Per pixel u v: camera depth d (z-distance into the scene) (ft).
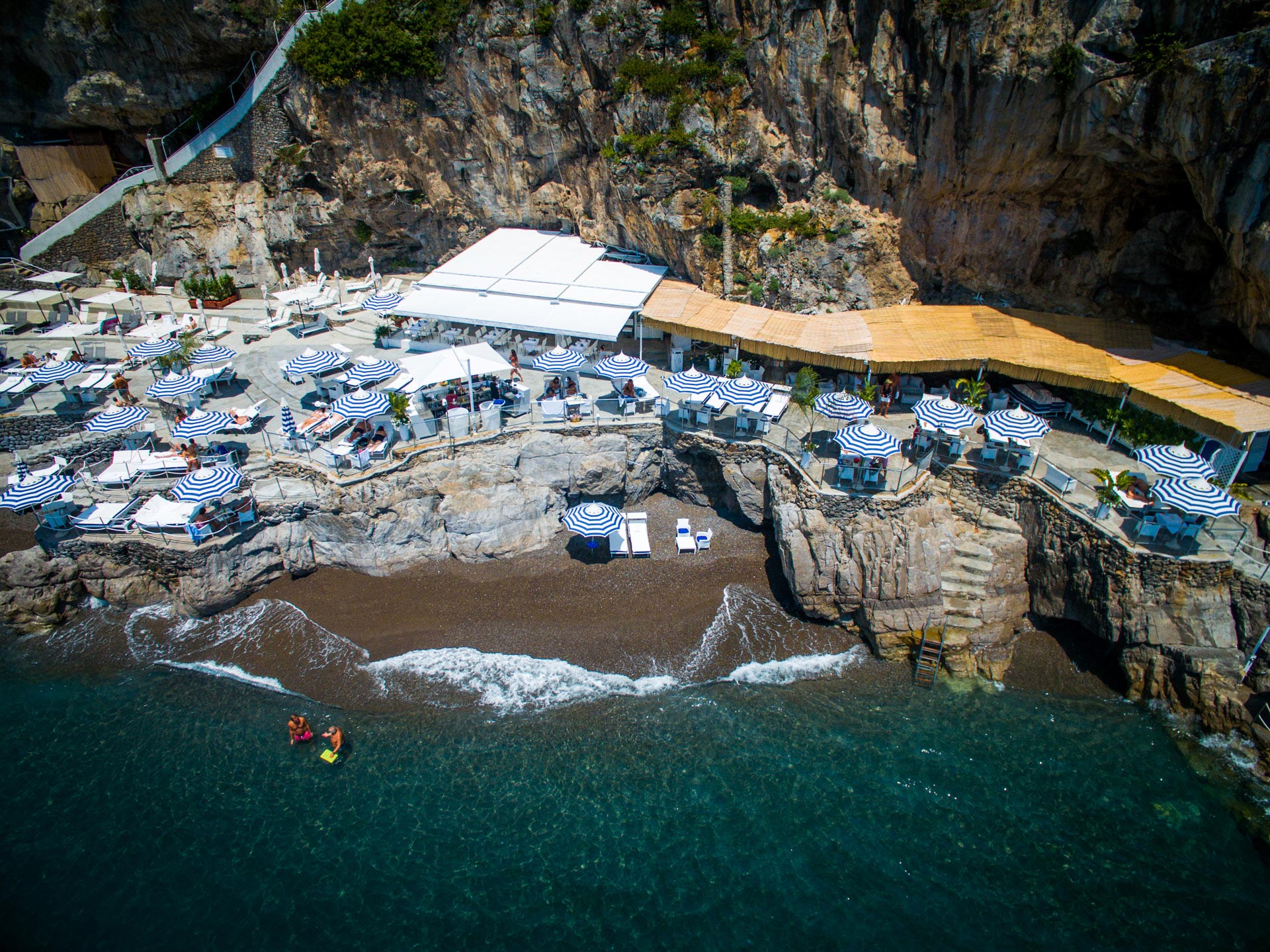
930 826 73.72
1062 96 95.96
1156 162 97.66
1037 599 93.20
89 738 81.92
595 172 133.69
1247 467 94.32
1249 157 83.56
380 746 80.69
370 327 142.31
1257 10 80.12
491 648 90.84
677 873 69.62
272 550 99.04
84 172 169.48
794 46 109.29
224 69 160.25
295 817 74.18
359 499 99.14
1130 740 81.10
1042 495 92.07
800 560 93.15
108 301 143.95
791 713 84.69
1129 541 84.38
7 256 166.81
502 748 80.53
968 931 65.41
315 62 137.28
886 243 117.80
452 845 71.87
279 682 87.92
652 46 118.52
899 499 93.20
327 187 153.58
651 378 121.08
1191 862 70.28
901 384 114.52
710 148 118.32
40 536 97.04
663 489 115.75
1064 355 102.99
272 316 145.89
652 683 87.45
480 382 116.98
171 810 74.69
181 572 95.09
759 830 73.31
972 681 87.92
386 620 94.53
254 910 66.64
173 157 158.10
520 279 129.49
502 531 102.83
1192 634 82.43
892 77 104.83
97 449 113.80
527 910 66.74
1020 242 114.52
